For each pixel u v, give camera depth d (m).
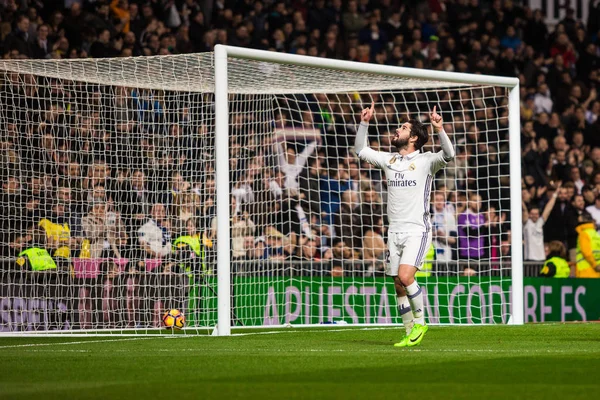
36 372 10.88
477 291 23.77
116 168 23.42
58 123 23.97
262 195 25.69
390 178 14.36
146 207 23.55
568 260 28.98
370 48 34.56
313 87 23.06
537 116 33.69
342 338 16.52
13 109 22.97
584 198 30.06
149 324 22.02
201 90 23.22
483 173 30.84
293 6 34.84
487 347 14.22
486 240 27.20
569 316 25.50
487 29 37.28
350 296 23.73
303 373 10.62
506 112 33.31
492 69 35.03
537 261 26.92
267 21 33.66
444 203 25.94
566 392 8.94
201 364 11.66
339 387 9.30
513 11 38.16
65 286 21.44
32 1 30.02
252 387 9.30
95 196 23.59
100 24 29.53
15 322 20.84
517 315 21.25
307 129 30.25
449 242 26.89
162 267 22.33
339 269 25.89
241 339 16.36
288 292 23.36
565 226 29.19
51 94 24.78
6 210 23.16
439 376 10.31
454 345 14.61
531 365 11.45
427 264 25.95
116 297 21.81
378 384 9.58
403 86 22.64
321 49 33.41
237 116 25.05
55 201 23.23
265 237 25.23
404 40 35.38
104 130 23.55
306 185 28.06
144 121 25.25
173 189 23.08
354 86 22.92
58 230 22.31
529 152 30.95
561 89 35.72
